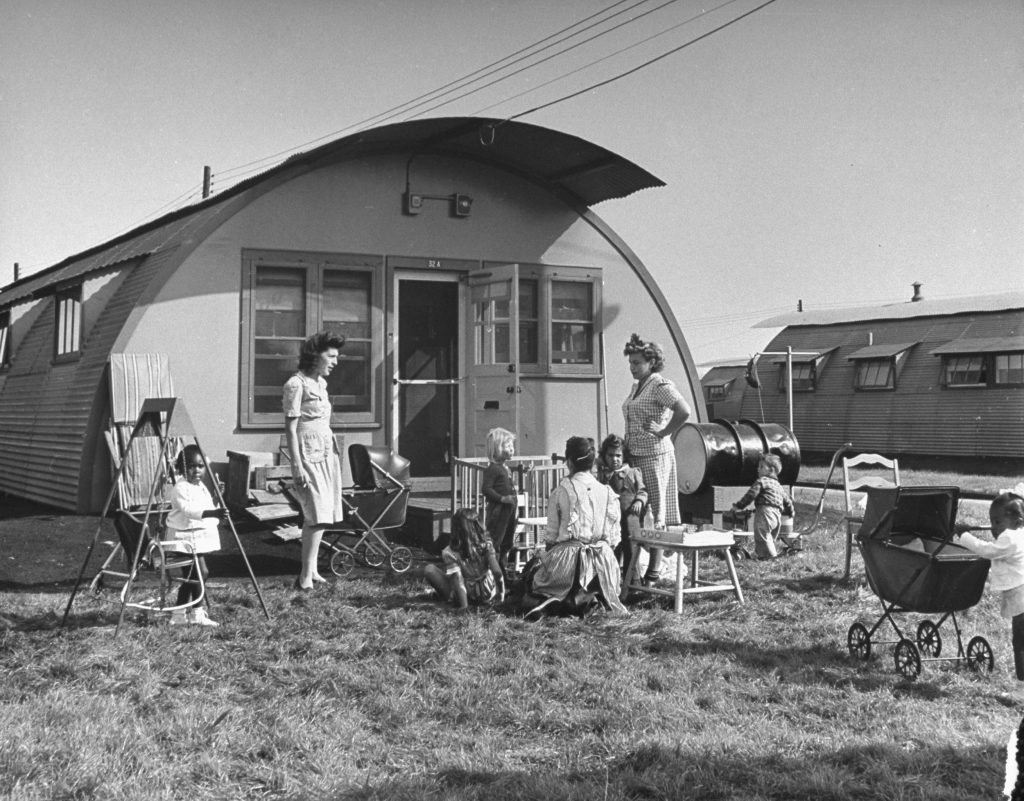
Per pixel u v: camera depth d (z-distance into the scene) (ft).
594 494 24.82
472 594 25.21
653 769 14.43
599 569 24.53
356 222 40.01
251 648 20.85
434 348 42.96
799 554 33.58
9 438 46.47
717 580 28.99
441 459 42.37
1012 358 95.96
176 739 15.46
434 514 33.55
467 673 19.35
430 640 21.67
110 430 34.83
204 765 14.47
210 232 37.27
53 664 19.01
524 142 40.24
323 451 27.09
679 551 25.09
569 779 14.34
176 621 22.84
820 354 114.01
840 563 31.89
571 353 44.16
